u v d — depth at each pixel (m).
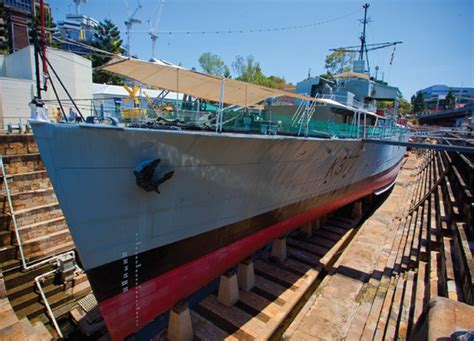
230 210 5.70
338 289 7.75
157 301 5.12
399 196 17.09
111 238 4.08
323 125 7.35
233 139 4.73
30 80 14.29
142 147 3.88
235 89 5.72
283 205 7.16
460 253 6.29
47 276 8.20
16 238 8.74
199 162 4.61
